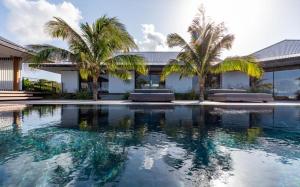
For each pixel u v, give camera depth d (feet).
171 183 7.48
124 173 8.30
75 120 20.45
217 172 8.48
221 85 60.34
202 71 42.57
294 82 53.06
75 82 60.29
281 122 19.81
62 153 10.62
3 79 54.24
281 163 9.46
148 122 19.48
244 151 11.12
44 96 57.06
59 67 57.11
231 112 27.02
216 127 17.26
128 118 21.99
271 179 7.88
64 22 40.27
